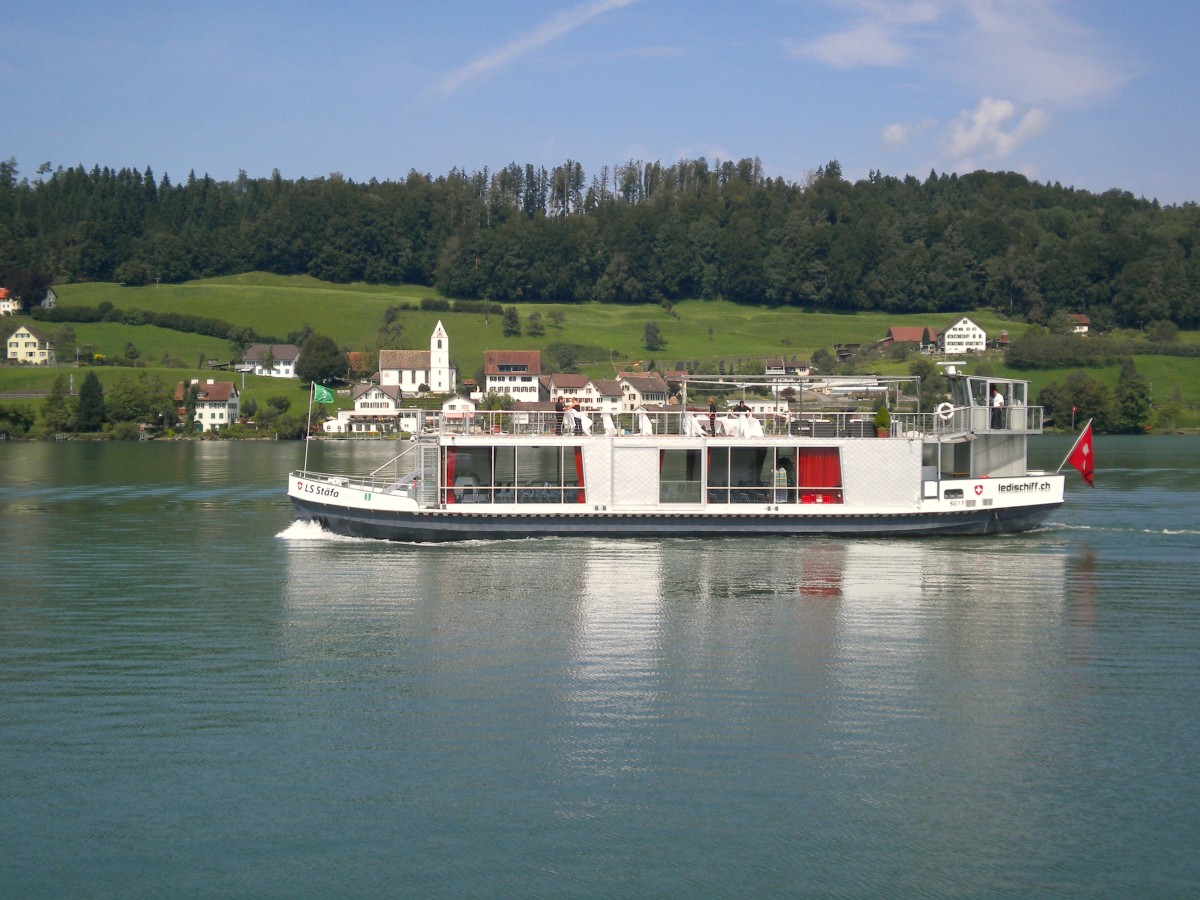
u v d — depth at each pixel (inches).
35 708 1269.7
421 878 934.4
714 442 2314.2
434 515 2277.3
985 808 1048.2
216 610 1717.5
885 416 2402.8
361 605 1742.1
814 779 1098.7
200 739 1184.8
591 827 1010.7
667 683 1358.3
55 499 3535.9
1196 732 1213.1
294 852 970.7
